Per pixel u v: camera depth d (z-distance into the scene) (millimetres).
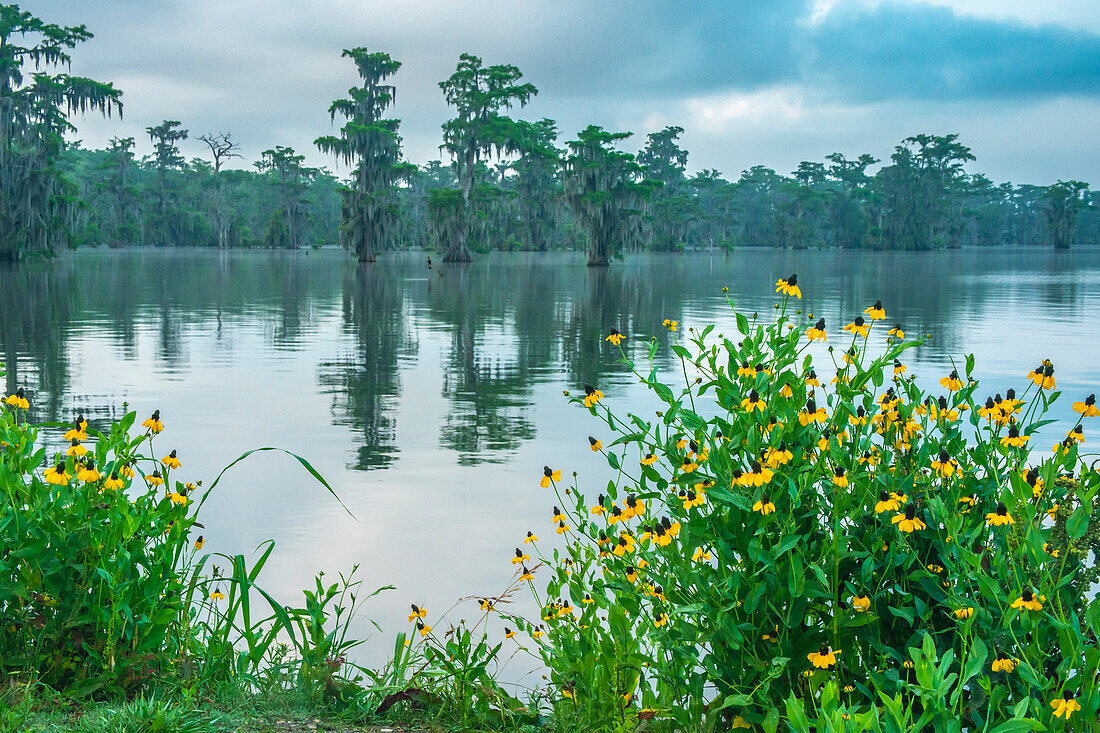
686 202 121500
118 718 2922
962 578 2750
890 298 31562
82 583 3260
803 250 149500
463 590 4836
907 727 2213
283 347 16969
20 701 3014
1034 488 2609
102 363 14492
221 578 3646
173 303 27844
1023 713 2178
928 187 142125
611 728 3037
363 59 69625
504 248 108750
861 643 2969
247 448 8461
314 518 6164
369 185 69750
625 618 3047
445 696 3377
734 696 2668
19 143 56812
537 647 4262
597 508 3084
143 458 3393
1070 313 25000
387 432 9305
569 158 66312
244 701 3262
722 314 24641
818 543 2918
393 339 18516
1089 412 2760
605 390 12078
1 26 54438
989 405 3008
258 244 129250
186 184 127625
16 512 3146
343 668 3680
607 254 66188
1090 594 3258
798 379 2932
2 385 12195
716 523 2873
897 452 3053
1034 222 195750
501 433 9258
